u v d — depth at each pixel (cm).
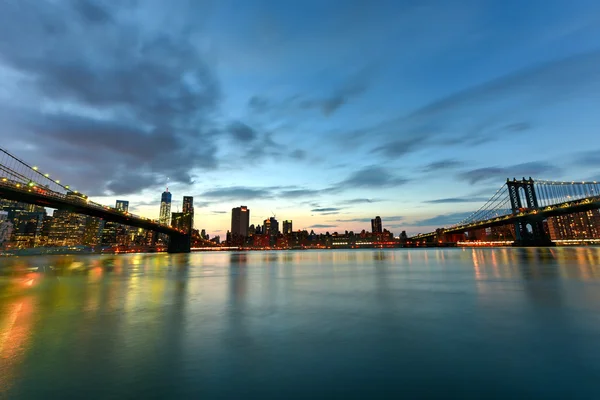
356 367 635
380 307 1219
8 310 1207
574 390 531
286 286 1938
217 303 1334
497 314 1072
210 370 624
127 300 1433
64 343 788
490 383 561
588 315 1038
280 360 672
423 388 545
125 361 671
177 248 16125
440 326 924
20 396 524
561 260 4475
